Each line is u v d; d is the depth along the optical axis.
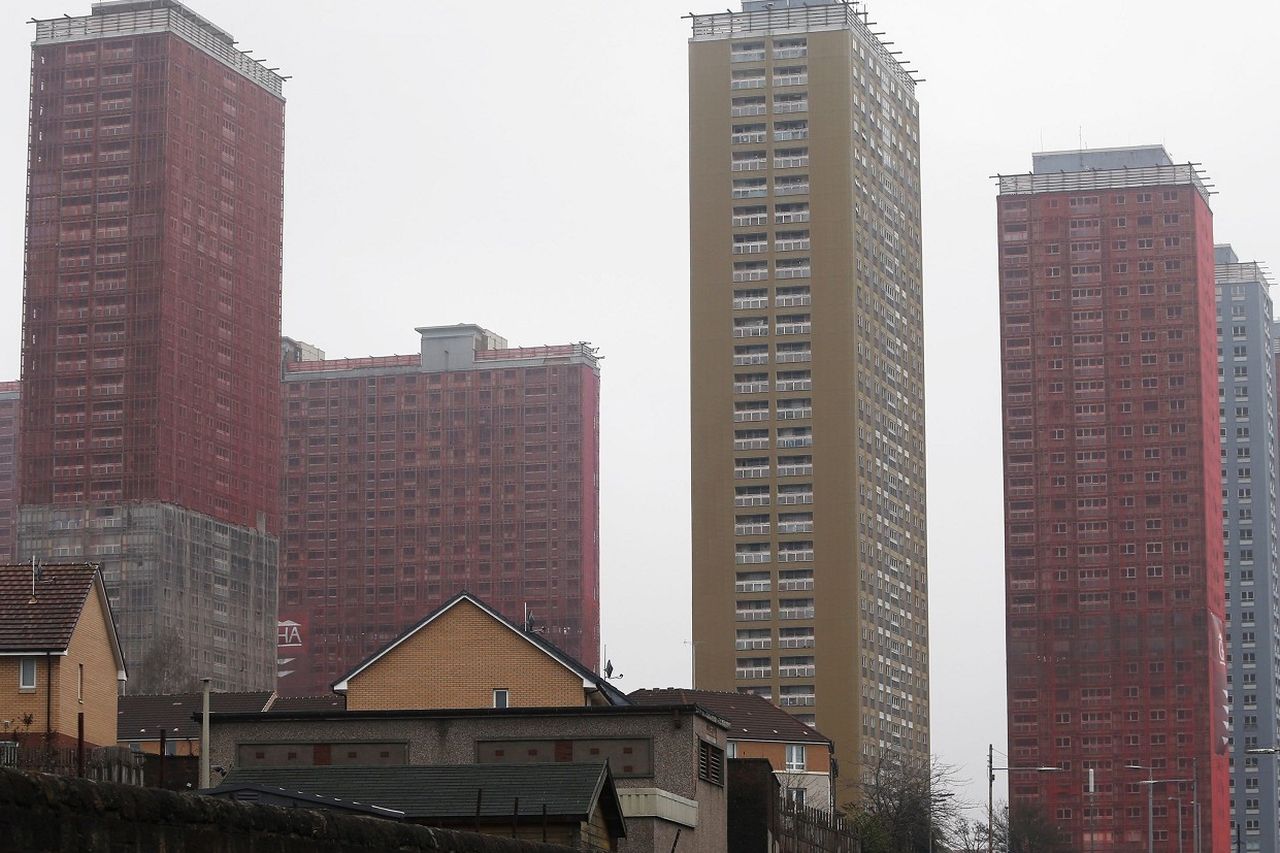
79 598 83.75
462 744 76.88
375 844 32.44
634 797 75.31
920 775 176.75
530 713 77.31
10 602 83.25
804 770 163.50
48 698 80.88
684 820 77.06
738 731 161.62
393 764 76.38
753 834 90.56
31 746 76.81
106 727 87.44
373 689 90.19
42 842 22.97
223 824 27.11
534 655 89.50
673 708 77.12
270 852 28.50
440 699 89.75
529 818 63.19
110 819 24.34
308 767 70.19
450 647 90.12
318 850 30.16
